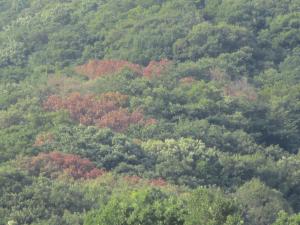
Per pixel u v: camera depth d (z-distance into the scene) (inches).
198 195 4232.3
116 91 7224.4
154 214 4057.6
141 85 7357.3
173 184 5851.4
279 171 6363.2
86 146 6127.0
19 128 6417.3
